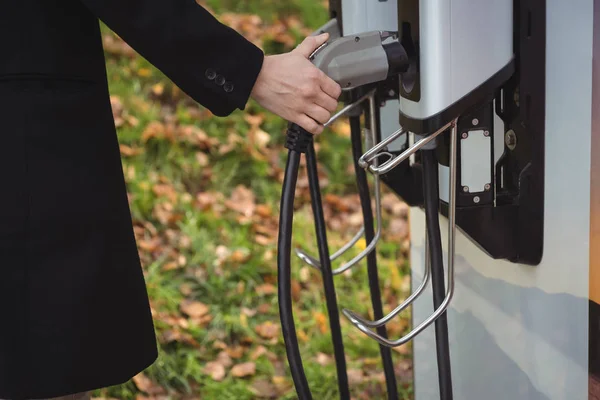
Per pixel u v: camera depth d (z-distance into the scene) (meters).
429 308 2.02
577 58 1.31
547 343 1.47
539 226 1.45
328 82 1.36
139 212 3.95
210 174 4.37
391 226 4.01
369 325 1.43
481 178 1.44
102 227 1.44
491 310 1.67
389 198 4.27
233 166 4.45
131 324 1.51
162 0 1.34
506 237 1.48
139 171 4.30
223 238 3.84
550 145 1.40
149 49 1.35
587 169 1.31
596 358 1.33
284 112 1.39
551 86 1.38
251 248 3.75
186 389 2.86
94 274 1.43
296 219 3.98
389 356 1.83
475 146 1.43
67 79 1.40
